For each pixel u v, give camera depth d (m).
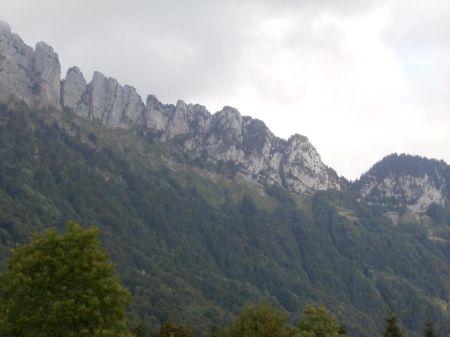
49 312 47.88
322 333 66.62
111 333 48.31
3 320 48.00
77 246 52.81
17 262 51.44
